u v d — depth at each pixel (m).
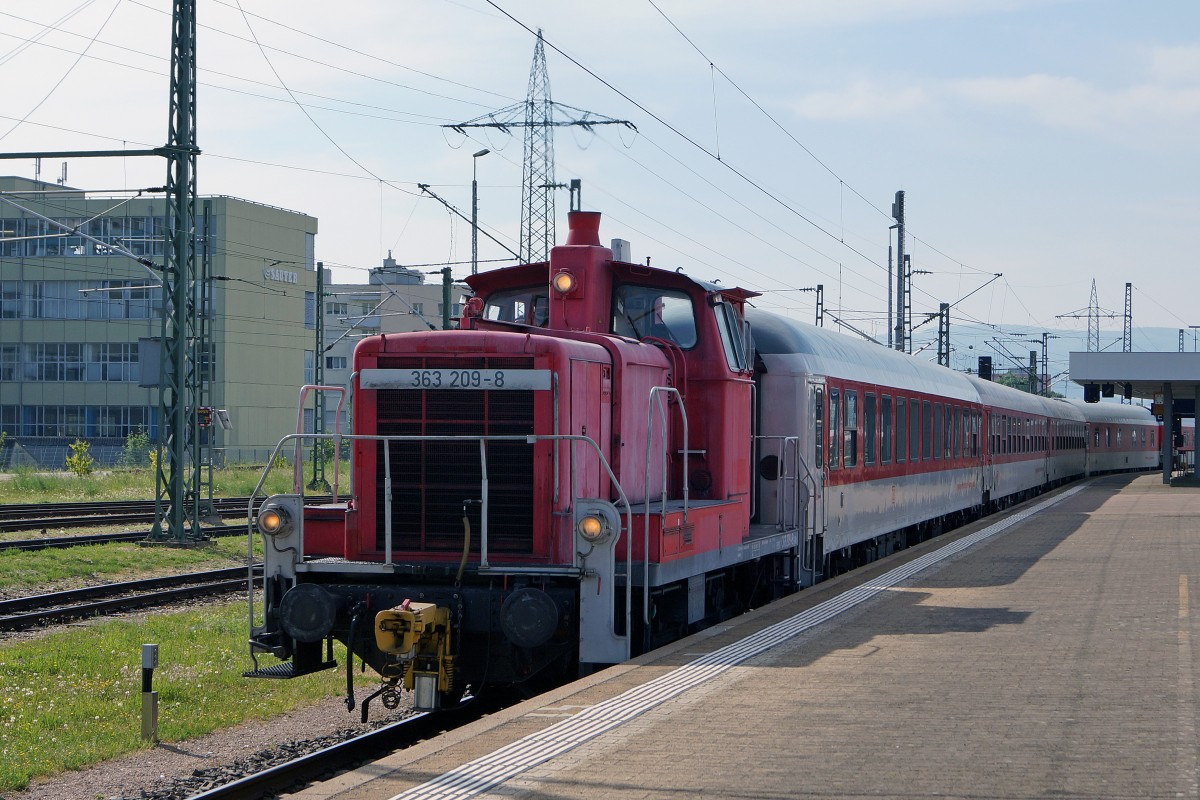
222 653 13.78
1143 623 12.40
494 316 13.15
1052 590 15.16
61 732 10.38
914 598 14.46
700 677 9.74
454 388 10.66
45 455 72.06
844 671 9.97
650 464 11.74
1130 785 6.75
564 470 10.56
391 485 10.70
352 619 10.23
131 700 11.45
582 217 12.75
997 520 28.03
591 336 11.64
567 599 10.25
